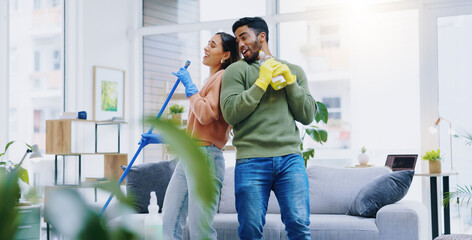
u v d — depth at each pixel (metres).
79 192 0.31
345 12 5.93
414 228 3.35
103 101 6.50
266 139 2.43
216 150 2.65
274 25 6.23
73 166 6.22
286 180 2.44
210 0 6.59
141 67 6.91
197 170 0.29
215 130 2.64
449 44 5.48
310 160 6.12
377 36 5.89
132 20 6.91
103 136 6.47
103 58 6.55
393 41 5.81
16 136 5.98
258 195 2.44
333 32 6.08
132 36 6.86
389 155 5.22
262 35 2.55
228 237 3.72
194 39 6.66
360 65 5.98
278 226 3.65
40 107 6.20
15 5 6.04
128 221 0.33
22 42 6.09
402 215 3.37
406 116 5.77
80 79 6.31
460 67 5.45
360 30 5.97
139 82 6.91
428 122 5.54
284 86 2.40
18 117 6.02
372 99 5.95
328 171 4.17
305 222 2.44
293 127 2.51
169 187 2.72
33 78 6.16
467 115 5.42
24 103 6.08
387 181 3.65
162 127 0.29
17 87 6.03
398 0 5.69
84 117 5.48
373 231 3.43
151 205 2.01
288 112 2.49
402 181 3.62
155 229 1.97
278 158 2.44
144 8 6.93
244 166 2.46
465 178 5.39
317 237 3.54
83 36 6.33
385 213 3.41
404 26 5.75
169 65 6.77
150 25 6.89
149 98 6.85
